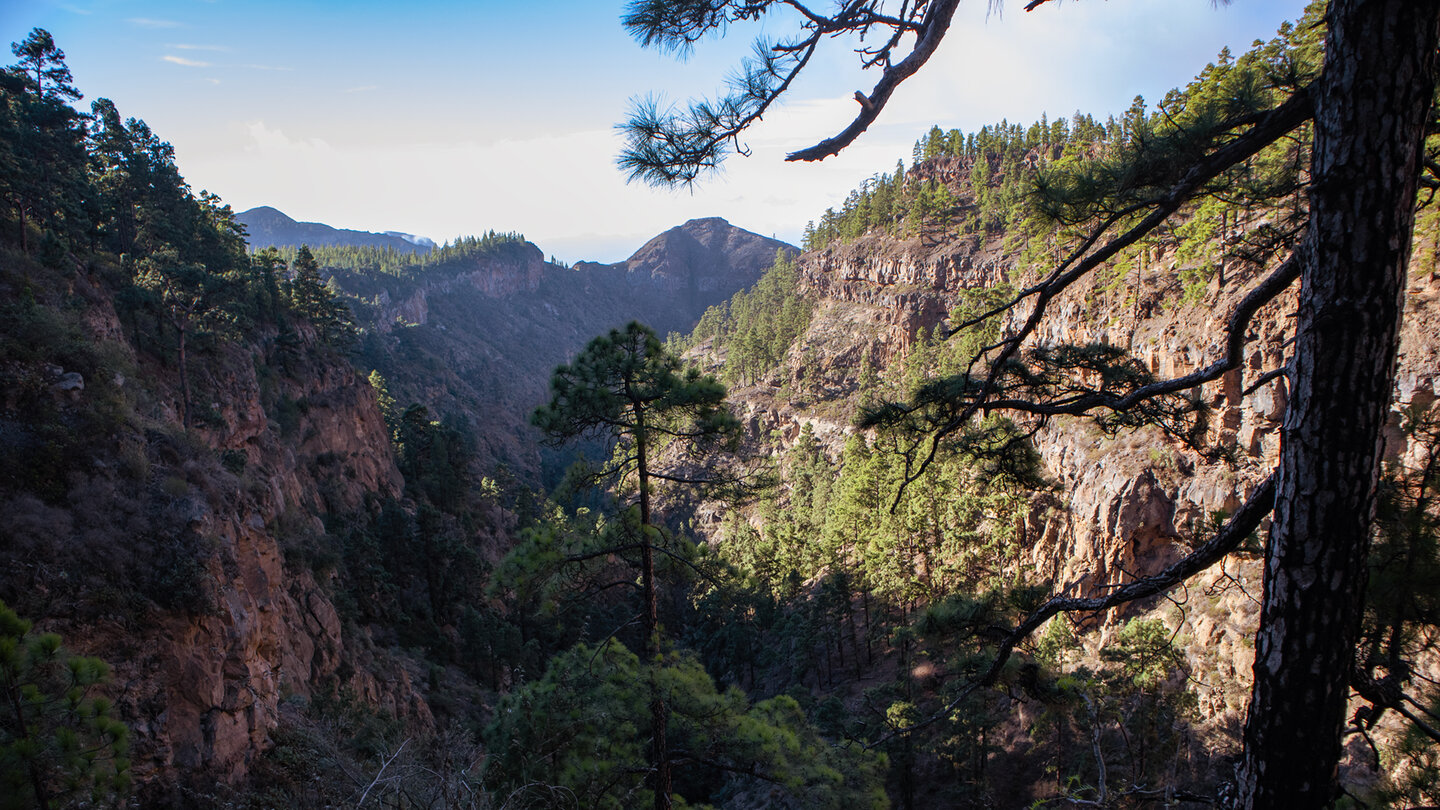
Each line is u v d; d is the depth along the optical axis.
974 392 7.12
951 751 34.50
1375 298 3.68
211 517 21.31
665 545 14.71
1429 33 3.50
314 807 17.67
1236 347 5.03
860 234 183.12
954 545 54.28
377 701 36.38
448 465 90.75
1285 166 5.72
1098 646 37.41
